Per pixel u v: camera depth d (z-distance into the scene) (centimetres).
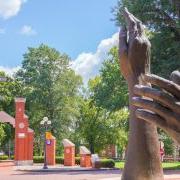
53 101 5897
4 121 4981
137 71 1080
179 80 380
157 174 1076
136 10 2917
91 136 5962
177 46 2789
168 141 5491
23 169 3241
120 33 1131
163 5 2881
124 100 3288
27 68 6178
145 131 1074
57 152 5778
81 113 5969
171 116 356
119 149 6569
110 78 3572
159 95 355
